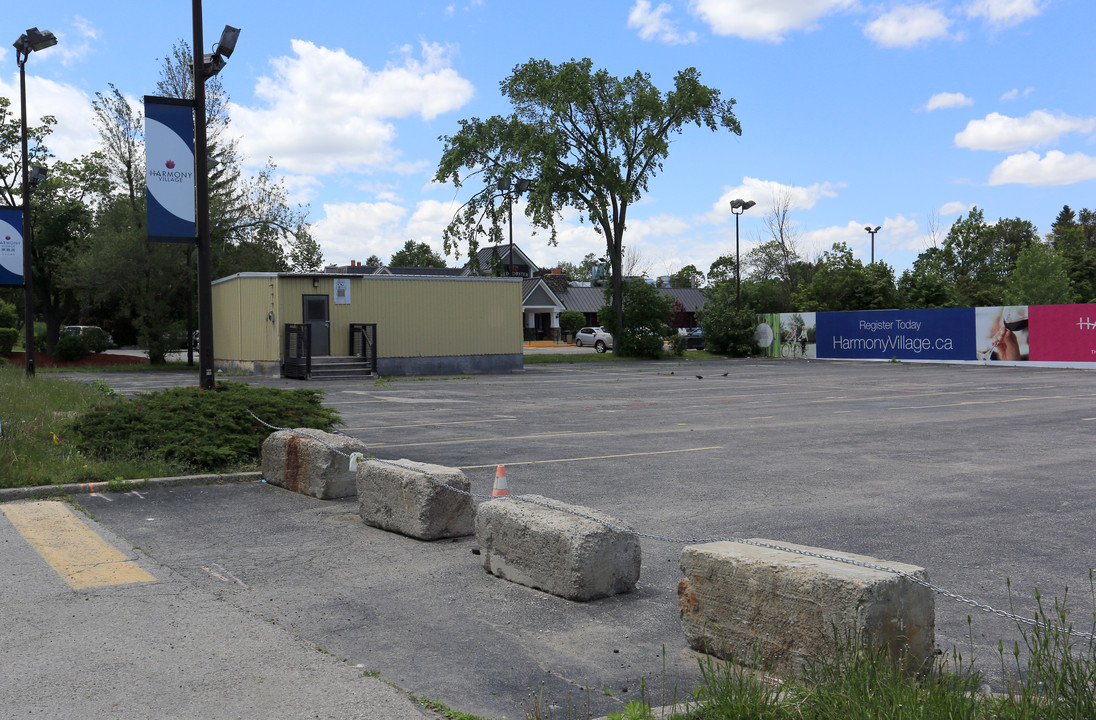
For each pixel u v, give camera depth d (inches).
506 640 188.4
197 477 376.2
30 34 928.3
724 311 1959.9
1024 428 588.4
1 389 666.2
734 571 171.6
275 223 1664.6
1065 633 146.0
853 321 1724.9
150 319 1486.2
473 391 970.1
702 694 148.4
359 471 304.3
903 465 430.0
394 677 166.6
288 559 255.6
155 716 144.4
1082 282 2851.9
